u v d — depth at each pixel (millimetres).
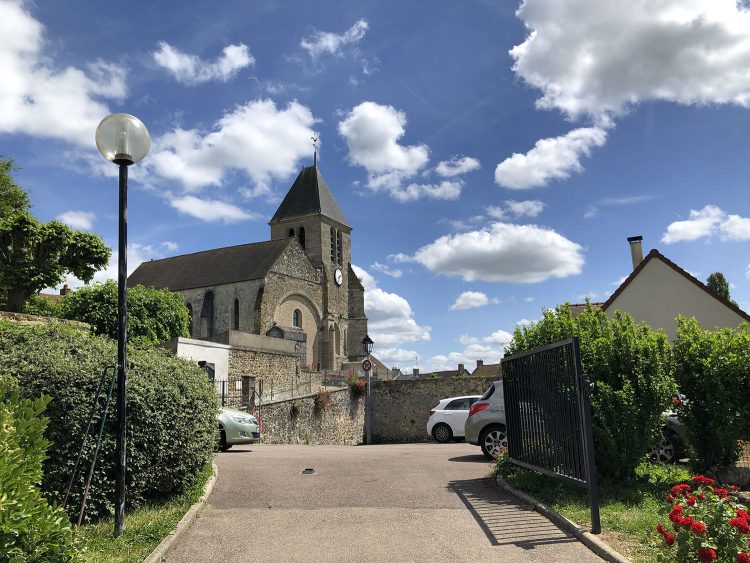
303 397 27047
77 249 20859
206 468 9781
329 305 63125
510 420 9906
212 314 52938
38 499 4781
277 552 6070
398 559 5785
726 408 8898
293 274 55250
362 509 7812
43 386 6754
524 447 9188
